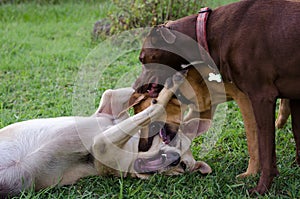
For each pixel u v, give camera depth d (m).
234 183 3.74
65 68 7.10
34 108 5.53
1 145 3.56
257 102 3.58
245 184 3.69
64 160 3.64
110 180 3.75
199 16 3.92
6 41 8.48
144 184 3.69
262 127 3.57
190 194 3.54
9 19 10.38
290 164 4.07
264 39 3.54
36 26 9.81
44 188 3.67
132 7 8.04
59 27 9.72
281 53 3.51
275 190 3.65
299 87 3.58
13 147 3.57
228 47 3.68
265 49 3.54
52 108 5.47
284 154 4.32
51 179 3.65
